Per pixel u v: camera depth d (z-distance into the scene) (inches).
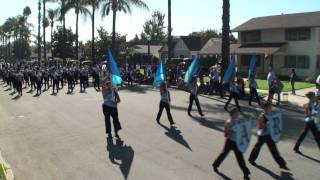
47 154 534.0
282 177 423.5
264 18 2111.2
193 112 837.2
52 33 2940.5
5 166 467.8
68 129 686.5
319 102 549.6
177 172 444.1
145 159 497.0
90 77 1996.8
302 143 565.3
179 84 1343.5
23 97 1192.2
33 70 1406.3
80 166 476.7
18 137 639.1
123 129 674.2
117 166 472.4
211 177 426.0
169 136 616.1
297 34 1899.6
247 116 786.8
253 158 464.4
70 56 2942.9
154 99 1069.8
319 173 435.5
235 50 2022.6
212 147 546.3
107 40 2488.9
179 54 3265.3
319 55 1840.6
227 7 1195.3
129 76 1512.1
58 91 1330.0
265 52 1894.7
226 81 900.6
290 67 1921.8
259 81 1657.2
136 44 3907.5
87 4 2517.2
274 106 943.0
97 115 821.2
